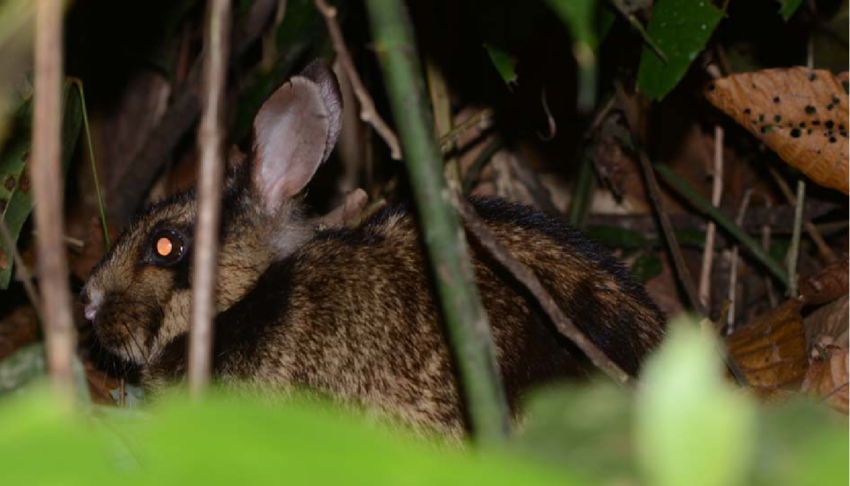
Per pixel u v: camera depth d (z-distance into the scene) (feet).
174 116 27.94
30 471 4.97
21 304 25.63
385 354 18.78
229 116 29.01
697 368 5.44
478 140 29.60
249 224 20.89
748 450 5.82
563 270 18.56
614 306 18.31
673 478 5.31
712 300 29.55
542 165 30.48
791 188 29.55
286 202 21.25
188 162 31.07
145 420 9.16
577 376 17.42
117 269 21.21
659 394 5.44
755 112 22.76
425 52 26.17
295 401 19.33
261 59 30.58
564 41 25.58
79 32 28.14
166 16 28.78
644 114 28.27
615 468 6.47
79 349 24.66
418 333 18.63
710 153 30.07
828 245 29.68
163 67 30.07
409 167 9.93
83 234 29.48
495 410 9.64
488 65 28.58
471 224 11.75
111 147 32.60
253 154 21.20
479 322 9.78
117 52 30.19
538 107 28.84
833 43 27.86
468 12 27.58
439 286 9.96
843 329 22.36
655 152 29.66
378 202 22.50
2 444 5.03
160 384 21.11
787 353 21.71
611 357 17.67
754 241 27.32
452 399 18.07
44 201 7.71
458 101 29.32
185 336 21.06
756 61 28.76
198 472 4.90
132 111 32.42
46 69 7.79
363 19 27.58
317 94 20.75
